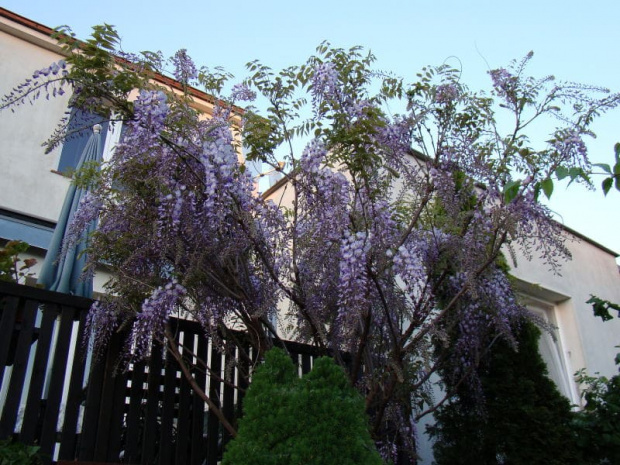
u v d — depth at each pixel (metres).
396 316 2.90
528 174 2.62
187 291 2.59
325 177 2.64
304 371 3.31
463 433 3.67
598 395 4.06
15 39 5.57
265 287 2.76
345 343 2.82
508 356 3.78
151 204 2.62
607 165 1.75
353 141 2.59
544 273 5.95
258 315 2.52
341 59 2.81
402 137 2.79
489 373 3.78
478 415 3.63
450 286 3.25
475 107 2.90
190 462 2.76
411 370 2.97
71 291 3.14
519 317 3.51
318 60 2.82
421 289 2.70
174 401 2.80
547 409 3.61
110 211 2.69
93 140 3.71
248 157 2.79
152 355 2.79
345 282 2.41
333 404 1.91
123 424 2.82
